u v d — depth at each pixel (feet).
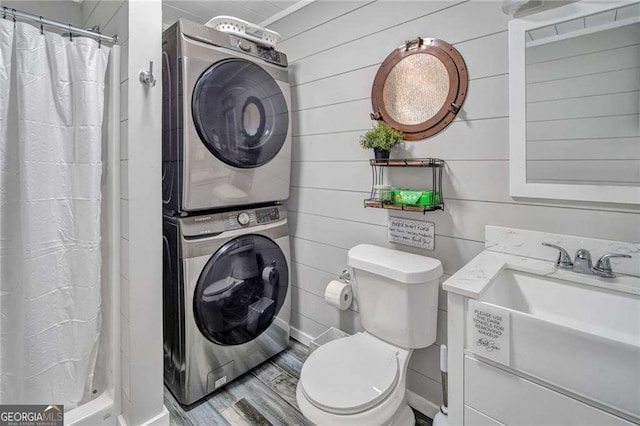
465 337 3.31
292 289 7.64
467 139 4.64
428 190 5.08
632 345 2.35
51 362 4.38
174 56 5.11
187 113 5.06
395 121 5.39
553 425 2.78
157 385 4.98
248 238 6.16
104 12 5.24
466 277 3.57
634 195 3.48
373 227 5.90
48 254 4.26
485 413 3.20
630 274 3.55
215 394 5.88
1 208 3.96
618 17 3.51
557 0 3.80
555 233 4.00
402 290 4.60
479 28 4.43
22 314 4.13
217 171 5.55
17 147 4.03
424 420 5.27
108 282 4.95
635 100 3.46
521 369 2.89
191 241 5.35
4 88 3.81
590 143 3.72
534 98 4.03
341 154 6.30
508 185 4.31
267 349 6.73
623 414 2.43
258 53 6.08
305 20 6.71
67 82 4.27
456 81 4.66
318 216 6.87
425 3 4.94
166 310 5.73
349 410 3.74
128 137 4.48
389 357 4.63
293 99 7.16
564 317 3.72
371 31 5.64
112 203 4.78
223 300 5.82
